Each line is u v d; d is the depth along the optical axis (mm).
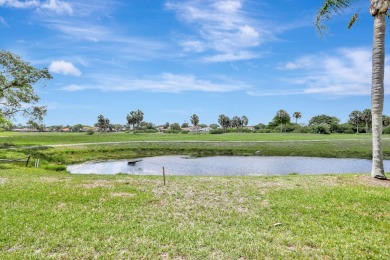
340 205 13609
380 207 13312
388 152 58906
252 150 65250
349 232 10492
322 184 18453
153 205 13891
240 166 44781
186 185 18656
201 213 12602
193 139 91375
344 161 50844
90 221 11305
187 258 8273
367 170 40969
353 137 99562
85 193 16062
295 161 50750
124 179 21422
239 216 12172
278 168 42906
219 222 11531
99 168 43344
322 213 12508
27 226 10672
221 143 76875
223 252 8688
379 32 18469
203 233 10188
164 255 8531
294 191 16422
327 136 107562
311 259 8250
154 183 19469
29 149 54031
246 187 17875
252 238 9742
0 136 97000
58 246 9086
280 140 85312
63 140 81938
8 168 30312
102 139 89250
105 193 16094
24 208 12945
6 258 8148
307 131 142875
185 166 44938
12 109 49219
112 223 11148
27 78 48719
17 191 16188
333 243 9375
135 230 10375
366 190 16422
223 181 20203
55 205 13609
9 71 47750
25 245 9164
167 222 11359
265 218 11945
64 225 10812
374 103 19125
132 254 8492
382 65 18688
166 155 61062
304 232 10406
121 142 76688
